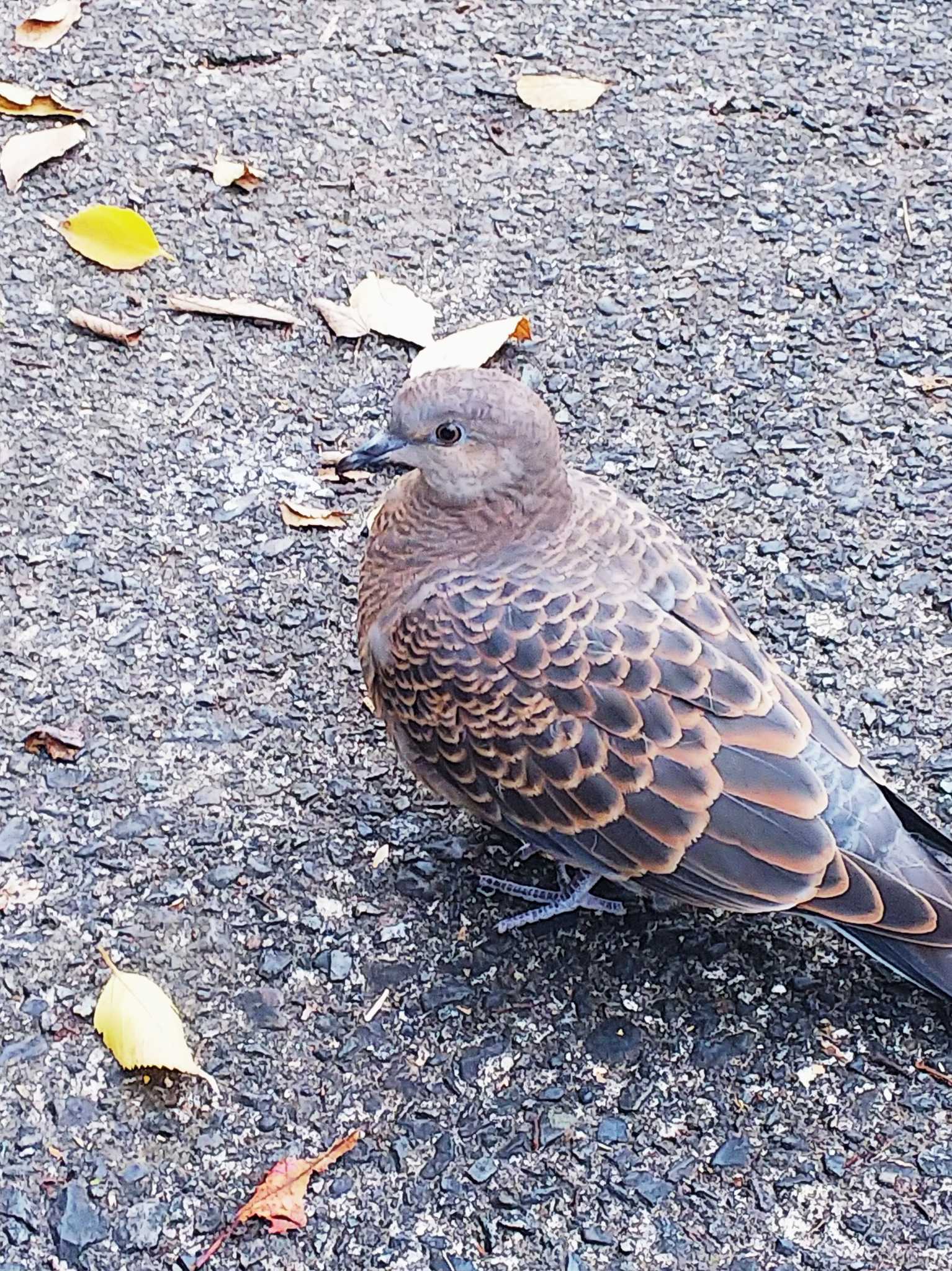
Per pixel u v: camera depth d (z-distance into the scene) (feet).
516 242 2.45
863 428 2.27
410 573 1.78
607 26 2.73
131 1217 1.67
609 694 1.69
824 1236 1.68
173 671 2.03
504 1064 1.77
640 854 1.71
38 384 2.27
